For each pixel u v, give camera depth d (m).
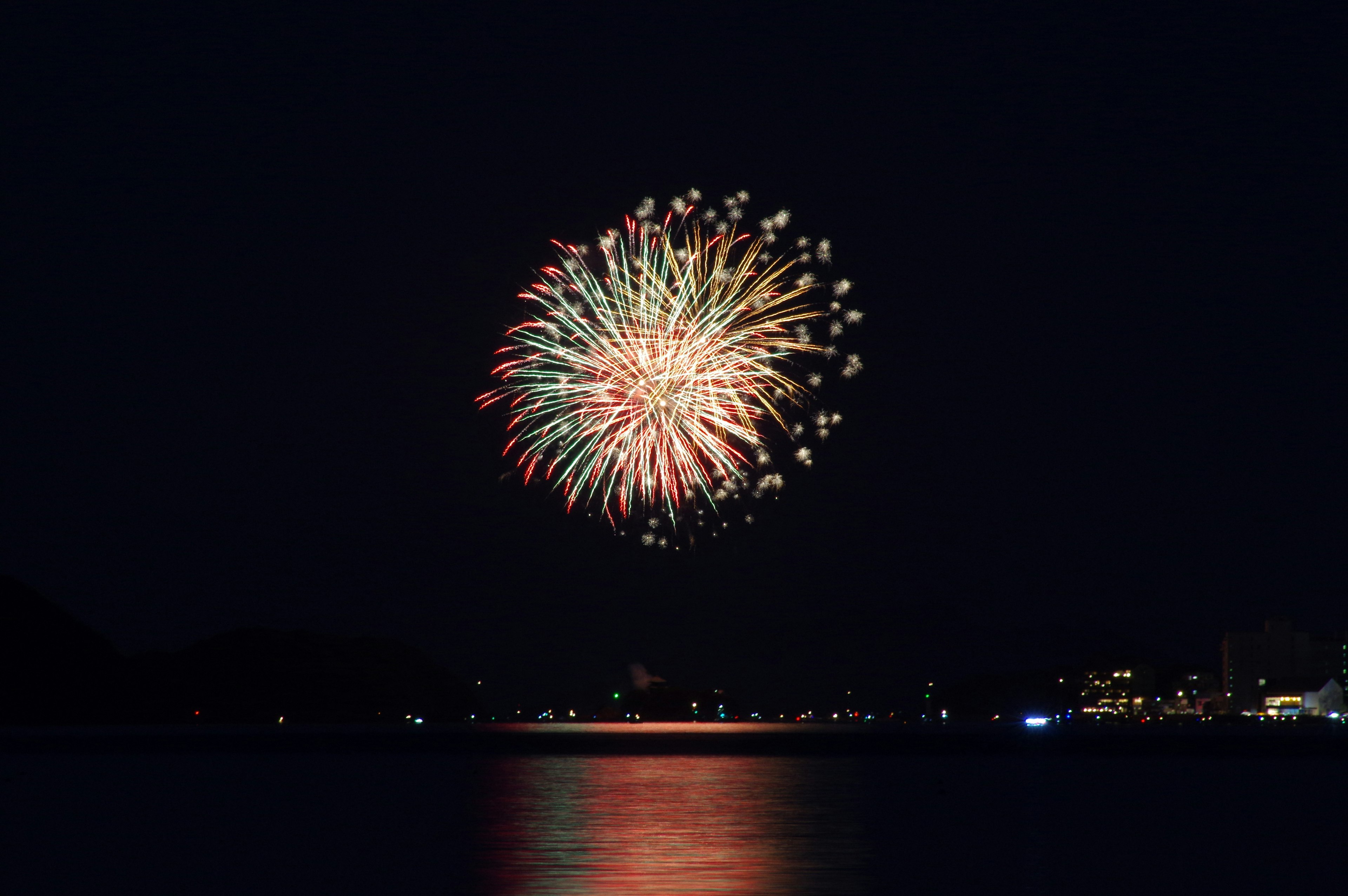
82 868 40.06
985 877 37.69
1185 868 40.00
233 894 34.81
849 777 84.94
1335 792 71.81
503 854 42.62
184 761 108.75
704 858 41.41
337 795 69.38
